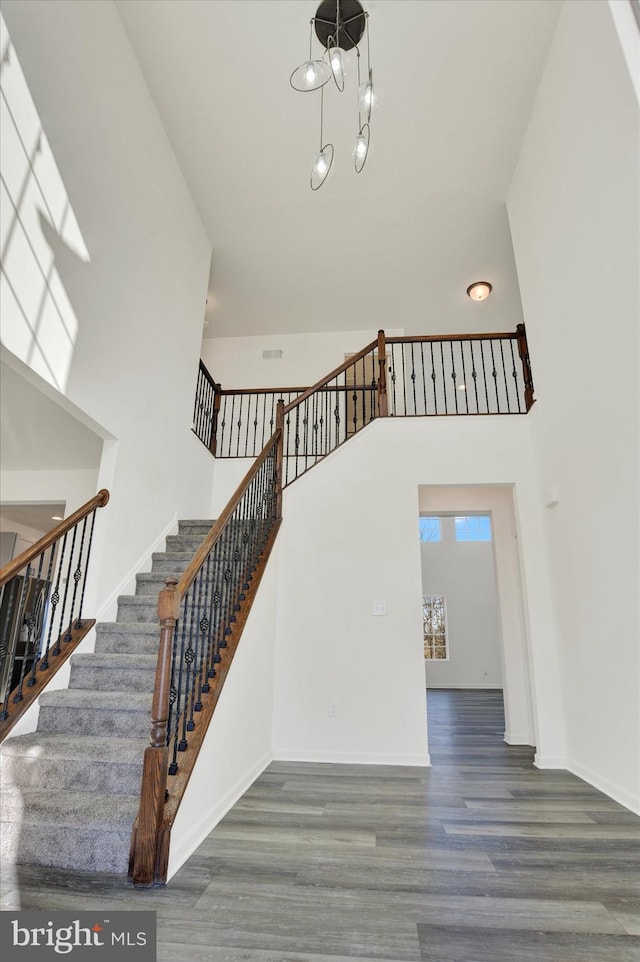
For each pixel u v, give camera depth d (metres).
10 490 4.94
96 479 4.87
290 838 2.26
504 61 3.65
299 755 3.65
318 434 6.38
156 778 1.92
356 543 4.09
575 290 3.26
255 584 3.36
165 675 2.02
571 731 3.43
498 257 5.71
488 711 6.52
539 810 2.63
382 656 3.81
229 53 3.63
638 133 2.48
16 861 1.96
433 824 2.44
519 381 7.32
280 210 5.04
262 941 1.51
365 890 1.81
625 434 2.68
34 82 2.62
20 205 2.51
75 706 2.66
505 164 4.48
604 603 2.94
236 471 5.43
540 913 1.67
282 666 3.85
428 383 7.55
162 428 4.21
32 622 3.15
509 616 4.71
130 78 3.63
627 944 1.51
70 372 2.93
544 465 3.89
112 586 3.45
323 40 3.48
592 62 2.94
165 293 4.29
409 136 4.22
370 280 6.09
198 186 4.77
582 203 3.13
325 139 4.27
